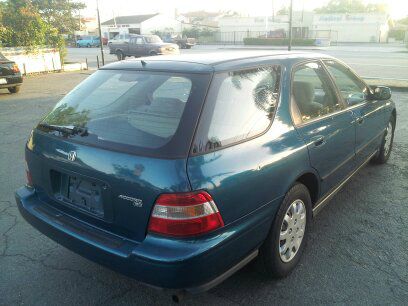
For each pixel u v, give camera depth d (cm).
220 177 236
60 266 338
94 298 298
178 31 6762
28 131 801
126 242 245
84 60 2739
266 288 303
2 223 411
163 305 290
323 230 387
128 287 311
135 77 300
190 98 254
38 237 384
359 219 408
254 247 269
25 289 308
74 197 274
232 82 274
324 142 337
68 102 315
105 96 297
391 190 477
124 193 238
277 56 328
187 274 224
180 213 223
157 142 239
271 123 288
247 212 255
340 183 399
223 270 245
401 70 1841
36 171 301
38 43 1980
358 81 447
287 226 304
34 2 4247
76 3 4591
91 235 259
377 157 546
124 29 6406
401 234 379
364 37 5238
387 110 505
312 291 299
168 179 224
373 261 336
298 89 330
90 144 260
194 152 233
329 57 402
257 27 5766
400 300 288
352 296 293
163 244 227
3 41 1919
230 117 260
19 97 1255
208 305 287
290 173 290
